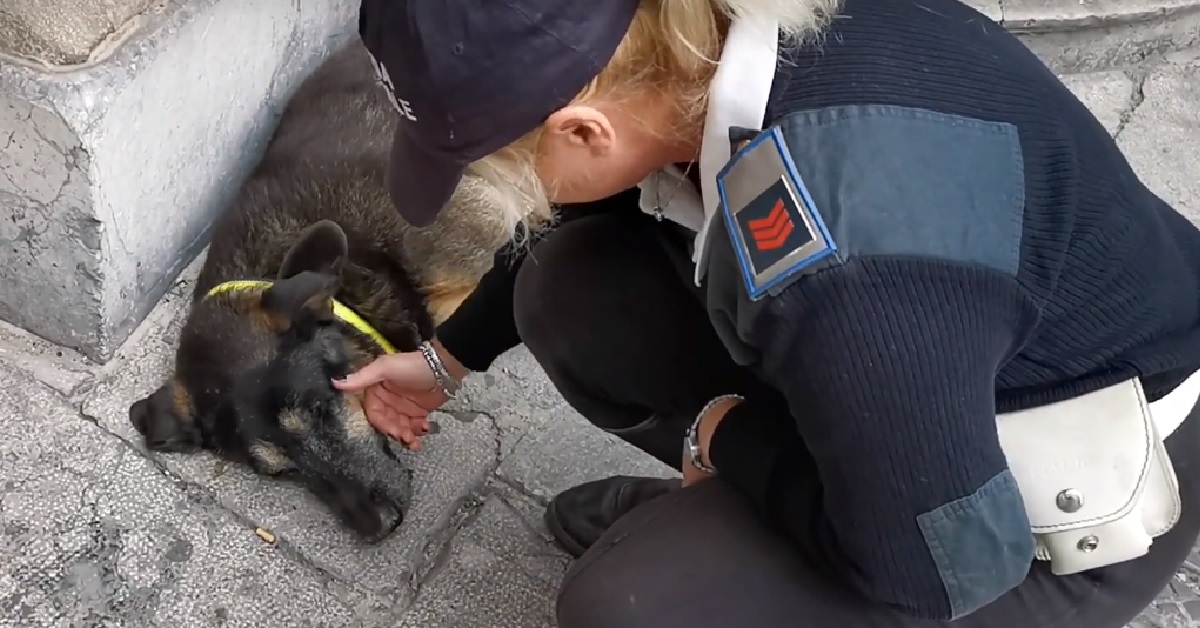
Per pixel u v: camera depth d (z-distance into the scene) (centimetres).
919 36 100
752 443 127
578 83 93
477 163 102
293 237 244
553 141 102
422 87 93
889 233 91
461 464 216
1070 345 107
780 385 102
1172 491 112
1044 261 98
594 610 131
